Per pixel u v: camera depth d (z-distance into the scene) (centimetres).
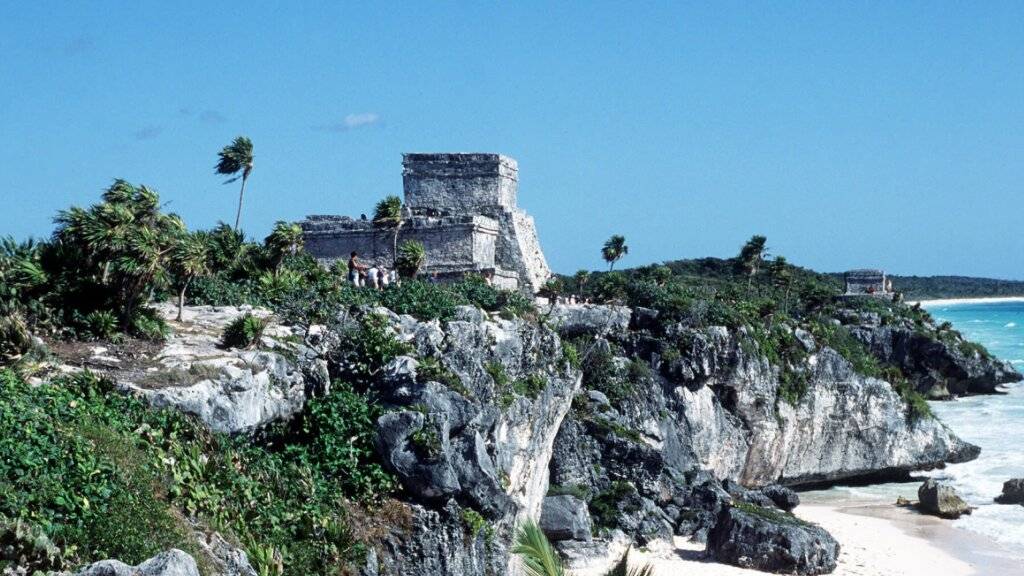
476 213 7044
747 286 12681
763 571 5497
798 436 7856
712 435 7094
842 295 14450
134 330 3425
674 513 6150
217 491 2850
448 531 3409
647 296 7325
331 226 6938
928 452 8481
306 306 4000
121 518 2439
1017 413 11338
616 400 6562
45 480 2405
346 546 3083
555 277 8144
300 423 3491
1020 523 6862
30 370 2864
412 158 7100
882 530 6644
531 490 4919
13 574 2131
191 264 3691
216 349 3419
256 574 2652
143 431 2831
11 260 3397
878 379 8394
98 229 3416
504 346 4697
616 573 2878
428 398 3553
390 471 3403
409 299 4744
